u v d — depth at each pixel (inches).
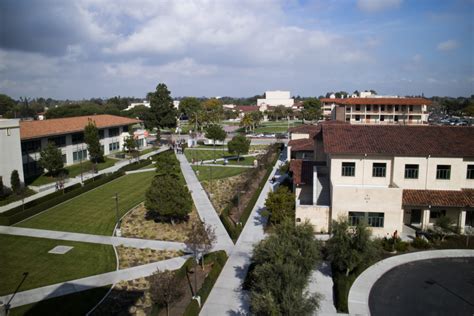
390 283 1138.7
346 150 1574.8
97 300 1052.5
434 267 1243.8
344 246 1136.8
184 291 1086.4
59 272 1218.0
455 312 987.9
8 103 6368.1
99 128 3203.7
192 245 1166.3
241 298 1056.2
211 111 7194.9
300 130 3006.9
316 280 1158.3
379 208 1462.8
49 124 2832.2
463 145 1579.7
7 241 1473.9
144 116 4409.5
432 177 1566.2
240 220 1628.9
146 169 2871.6
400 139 1640.0
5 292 1095.6
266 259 973.8
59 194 2082.9
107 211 1841.8
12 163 2105.1
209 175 2610.7
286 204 1535.4
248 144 3117.6
